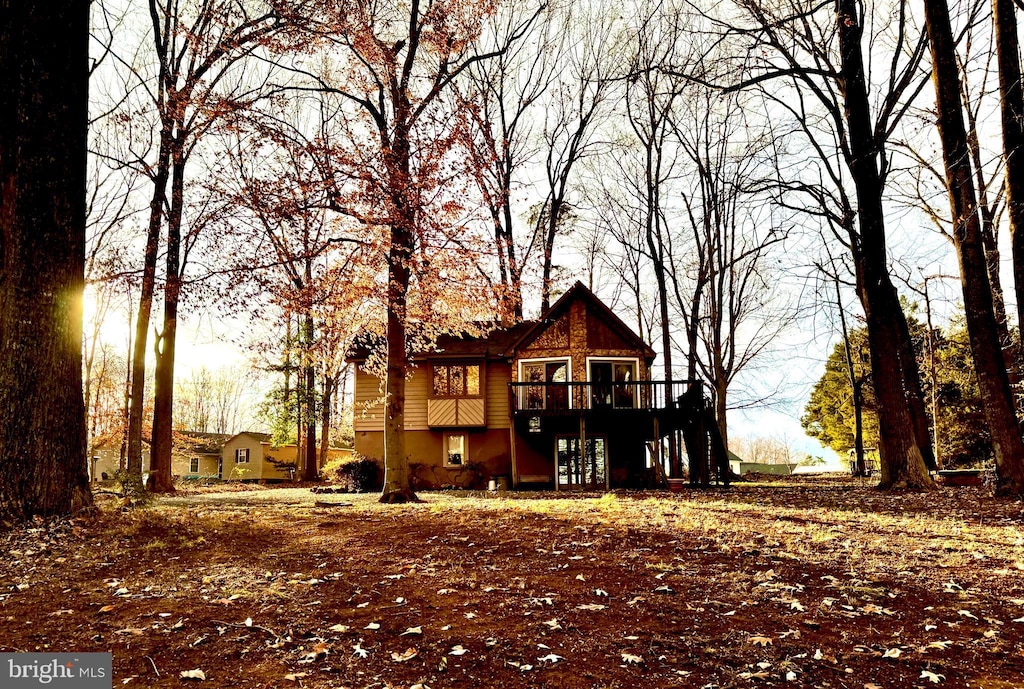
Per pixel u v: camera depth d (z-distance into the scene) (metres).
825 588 6.93
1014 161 13.69
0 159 9.80
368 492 24.73
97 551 8.77
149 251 20.27
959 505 13.73
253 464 50.28
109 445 47.59
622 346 27.83
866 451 46.81
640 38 23.11
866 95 18.78
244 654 5.27
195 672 4.83
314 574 7.83
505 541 9.54
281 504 15.77
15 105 9.77
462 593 6.88
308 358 23.70
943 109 15.42
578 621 5.94
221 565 8.30
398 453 17.36
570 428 27.03
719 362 32.72
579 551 8.79
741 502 15.27
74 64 10.26
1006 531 10.20
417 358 28.42
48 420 9.84
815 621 5.86
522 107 33.97
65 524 9.52
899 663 4.93
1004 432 14.70
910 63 18.86
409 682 4.68
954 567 7.82
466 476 27.89
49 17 9.94
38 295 9.80
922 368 34.75
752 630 5.67
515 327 31.41
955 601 6.45
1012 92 13.67
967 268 15.30
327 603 6.66
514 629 5.74
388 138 16.28
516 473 26.27
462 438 28.58
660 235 33.81
